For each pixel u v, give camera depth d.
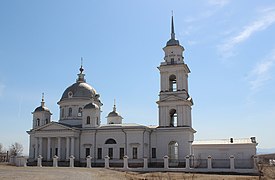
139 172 54.50
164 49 70.94
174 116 68.94
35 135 73.31
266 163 58.84
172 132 66.12
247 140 60.12
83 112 74.12
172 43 70.19
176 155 67.62
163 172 54.28
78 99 79.56
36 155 72.69
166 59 70.12
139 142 67.31
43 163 69.56
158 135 67.06
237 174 51.31
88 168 57.41
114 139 69.88
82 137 72.50
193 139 70.31
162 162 65.06
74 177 36.75
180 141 65.31
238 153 57.69
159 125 67.44
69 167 60.88
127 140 68.38
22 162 66.81
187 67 69.94
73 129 70.69
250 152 57.22
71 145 70.81
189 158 56.97
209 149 59.34
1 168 52.41
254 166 52.00
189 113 68.19
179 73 68.50
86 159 69.94
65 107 80.69
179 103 66.56
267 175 44.53
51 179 33.56
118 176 40.59
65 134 71.25
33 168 54.56
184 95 67.56
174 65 68.44
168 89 68.75
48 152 71.81
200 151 59.69
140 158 66.44
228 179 40.25
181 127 65.38
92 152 70.75
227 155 58.16
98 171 48.84
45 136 72.56
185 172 54.38
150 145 68.25
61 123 74.88
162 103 67.56
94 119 73.31
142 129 67.38
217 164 57.31
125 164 58.94
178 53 70.00
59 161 70.12
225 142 59.84
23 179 32.88
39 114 80.75
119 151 68.88
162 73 69.50
